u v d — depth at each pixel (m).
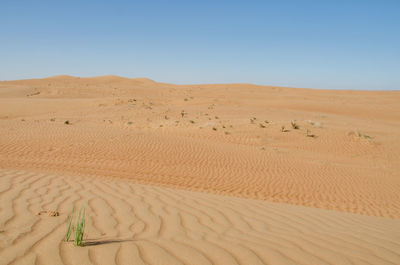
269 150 16.81
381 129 24.94
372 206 8.77
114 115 31.09
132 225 3.76
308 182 11.21
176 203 5.25
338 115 34.75
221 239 3.48
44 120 28.17
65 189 5.58
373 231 4.54
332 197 9.55
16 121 20.77
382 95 67.94
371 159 16.50
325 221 5.00
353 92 79.81
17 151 12.69
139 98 44.22
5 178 6.07
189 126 24.08
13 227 3.25
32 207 4.14
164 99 45.50
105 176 9.59
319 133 21.22
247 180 10.91
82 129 18.20
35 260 2.51
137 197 5.43
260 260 2.92
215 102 42.31
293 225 4.49
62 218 3.73
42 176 6.71
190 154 14.12
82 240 3.04
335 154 17.23
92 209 4.36
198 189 9.14
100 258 2.64
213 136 20.58
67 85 72.62
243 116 30.09
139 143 15.31
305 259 3.03
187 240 3.33
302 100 50.31
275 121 25.30
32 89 56.84
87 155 12.80
